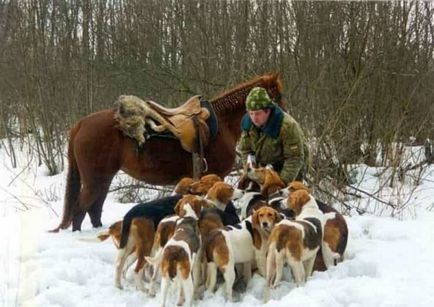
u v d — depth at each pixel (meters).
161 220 6.01
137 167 8.00
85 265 6.55
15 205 10.34
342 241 6.32
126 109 7.83
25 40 15.60
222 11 14.66
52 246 7.19
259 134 7.07
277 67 13.37
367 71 13.09
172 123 8.00
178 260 5.30
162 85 14.38
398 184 11.47
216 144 8.25
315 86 12.23
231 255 5.64
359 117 12.79
